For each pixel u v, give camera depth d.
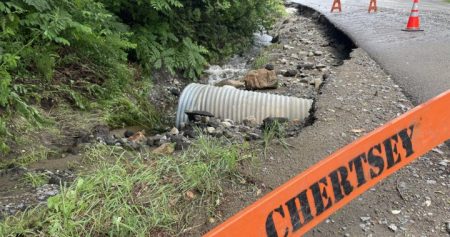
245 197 3.31
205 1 8.42
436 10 14.18
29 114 4.73
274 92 7.08
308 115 5.47
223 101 5.89
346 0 18.70
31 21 4.98
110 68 6.21
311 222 2.14
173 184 3.38
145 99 6.59
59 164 4.12
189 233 2.93
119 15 7.33
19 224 2.90
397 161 2.39
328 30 11.70
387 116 4.79
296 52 9.72
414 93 5.55
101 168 3.71
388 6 15.84
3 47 4.83
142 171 3.54
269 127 4.90
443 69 6.64
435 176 3.54
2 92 4.33
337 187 2.20
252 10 9.96
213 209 3.15
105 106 5.72
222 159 3.67
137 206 3.08
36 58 5.26
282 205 2.05
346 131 4.40
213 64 9.05
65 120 5.16
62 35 5.57
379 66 6.89
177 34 8.13
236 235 1.94
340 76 6.41
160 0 6.66
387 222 3.03
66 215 2.91
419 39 9.00
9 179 3.76
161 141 4.83
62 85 5.50
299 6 16.77
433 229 2.94
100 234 2.86
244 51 10.09
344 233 2.93
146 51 7.12
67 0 5.57
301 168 3.70
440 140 2.53
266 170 3.67
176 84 7.67
